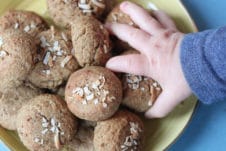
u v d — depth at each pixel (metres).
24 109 0.38
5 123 0.40
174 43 0.37
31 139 0.37
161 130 0.40
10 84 0.37
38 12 0.43
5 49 0.37
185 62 0.35
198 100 0.39
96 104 0.36
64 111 0.38
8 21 0.40
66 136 0.38
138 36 0.38
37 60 0.39
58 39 0.40
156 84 0.38
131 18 0.40
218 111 0.42
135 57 0.38
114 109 0.36
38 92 0.40
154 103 0.38
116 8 0.41
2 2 0.42
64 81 0.39
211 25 0.44
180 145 0.42
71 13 0.39
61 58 0.39
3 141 0.39
